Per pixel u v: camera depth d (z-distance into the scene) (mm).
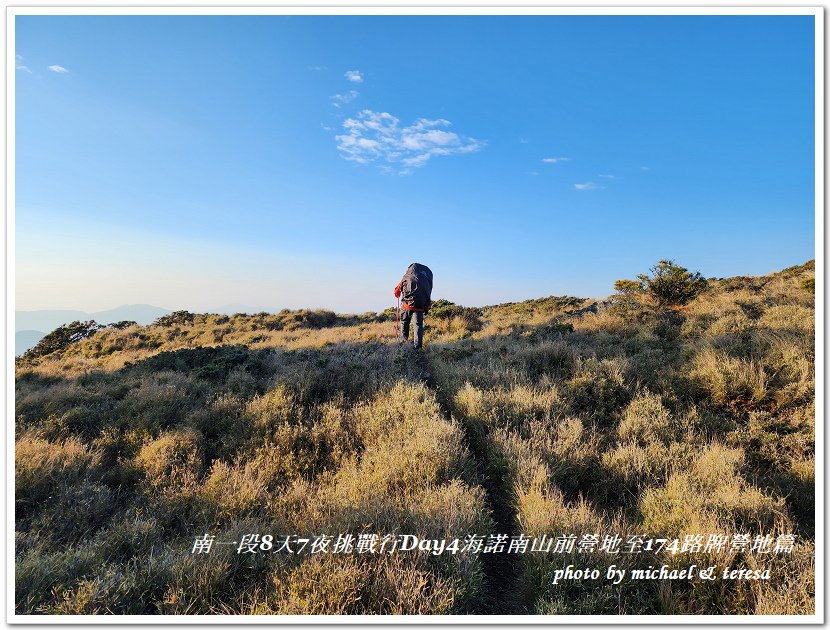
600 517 3699
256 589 2996
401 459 4480
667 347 8203
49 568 3090
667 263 12750
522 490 4027
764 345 6785
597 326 10703
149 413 6215
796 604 2740
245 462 5098
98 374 9219
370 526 3412
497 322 14570
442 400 6902
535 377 7543
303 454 5234
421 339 10180
